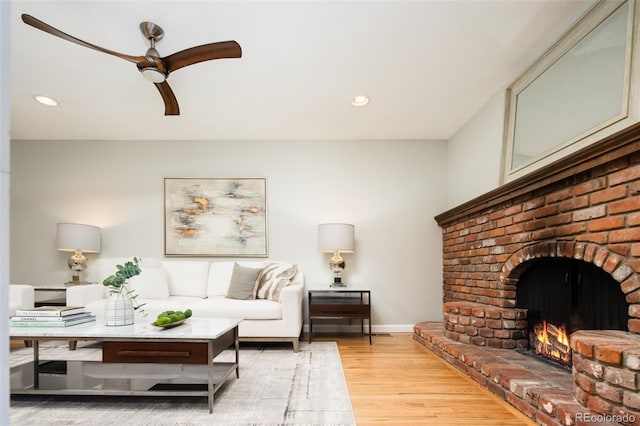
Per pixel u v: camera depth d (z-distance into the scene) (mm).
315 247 4348
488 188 3330
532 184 2402
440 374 2639
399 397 2203
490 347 2797
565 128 2312
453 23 2227
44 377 2236
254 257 4332
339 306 3689
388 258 4352
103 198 4371
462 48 2496
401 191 4418
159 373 2305
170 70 2309
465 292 3617
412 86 3061
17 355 3057
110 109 3527
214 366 2463
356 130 4141
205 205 4363
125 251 4320
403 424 1852
